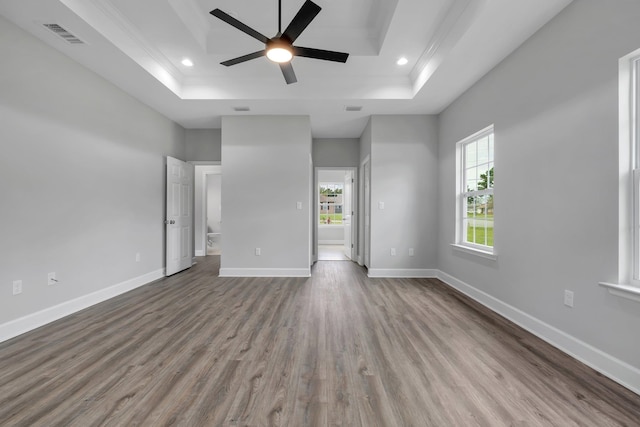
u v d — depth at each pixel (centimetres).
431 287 408
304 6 198
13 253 246
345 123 515
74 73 303
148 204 436
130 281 393
